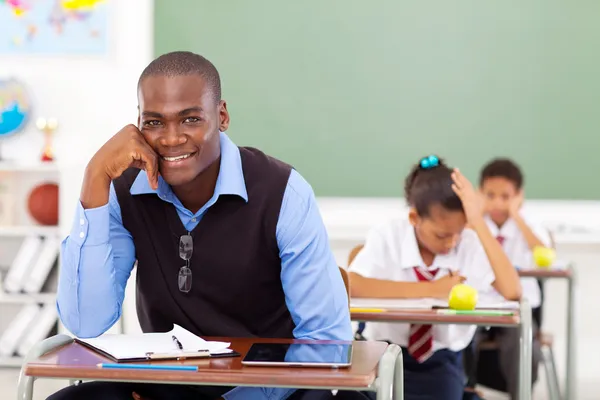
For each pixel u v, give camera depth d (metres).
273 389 1.99
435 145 5.71
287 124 5.74
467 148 5.71
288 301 2.13
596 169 5.69
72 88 5.73
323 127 5.73
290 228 2.08
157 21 5.69
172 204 2.12
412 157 5.71
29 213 5.47
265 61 5.71
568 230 5.69
